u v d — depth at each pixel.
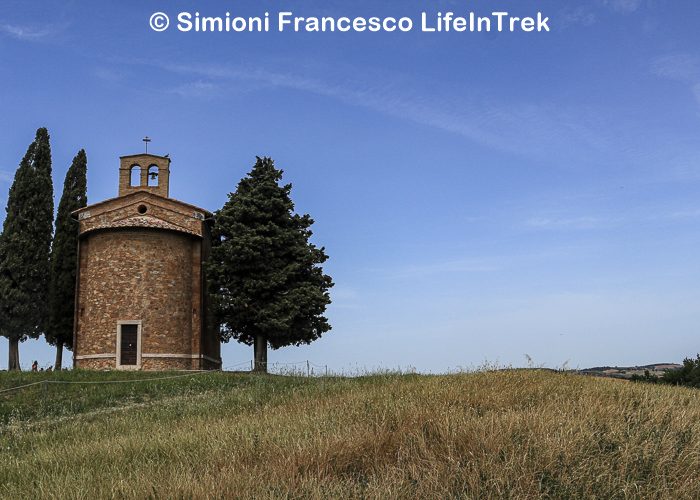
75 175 47.56
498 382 17.02
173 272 40.94
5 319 44.06
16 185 46.34
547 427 10.69
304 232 44.19
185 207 42.53
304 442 10.86
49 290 44.78
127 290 39.66
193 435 13.15
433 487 8.73
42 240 45.97
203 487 8.77
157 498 8.76
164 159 46.12
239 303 40.03
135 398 27.33
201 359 41.22
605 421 11.49
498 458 9.46
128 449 12.62
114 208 42.06
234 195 43.47
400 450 10.24
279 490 8.58
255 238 40.34
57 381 28.73
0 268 44.75
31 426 20.81
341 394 19.03
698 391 19.38
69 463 11.99
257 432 12.41
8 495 9.95
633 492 8.69
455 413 12.05
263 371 36.41
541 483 8.76
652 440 10.31
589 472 9.04
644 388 17.97
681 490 8.67
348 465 10.21
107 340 39.25
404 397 15.09
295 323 41.09
